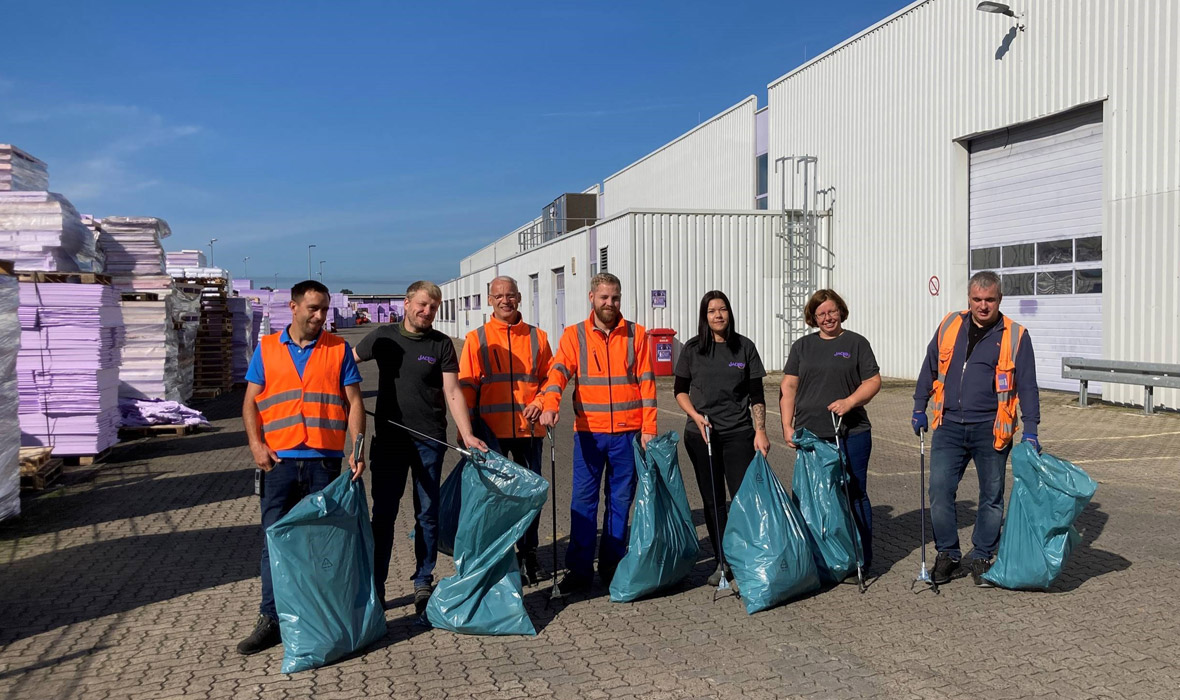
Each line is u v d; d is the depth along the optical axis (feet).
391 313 321.93
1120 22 41.88
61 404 31.55
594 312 16.98
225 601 16.56
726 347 17.28
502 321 17.56
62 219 33.55
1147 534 19.86
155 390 41.37
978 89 51.21
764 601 15.38
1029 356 16.39
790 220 67.82
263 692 12.42
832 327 17.37
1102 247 43.37
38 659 13.78
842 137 65.00
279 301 116.37
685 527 16.84
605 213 124.06
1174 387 37.55
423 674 13.01
